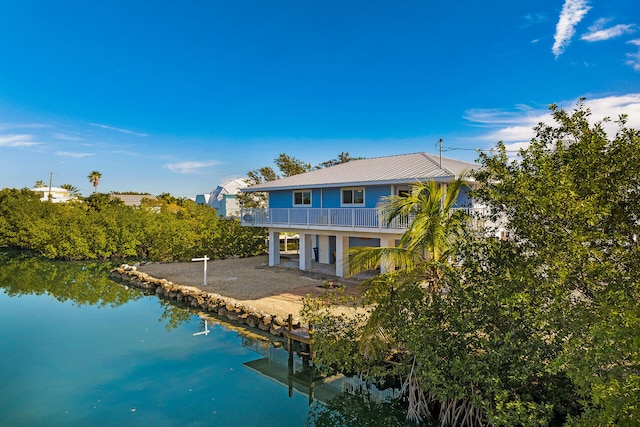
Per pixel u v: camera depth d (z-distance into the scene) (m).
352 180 17.94
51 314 15.64
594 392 4.16
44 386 9.23
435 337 6.64
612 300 4.52
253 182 42.28
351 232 17.67
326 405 8.65
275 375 9.98
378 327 7.77
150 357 11.03
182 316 15.12
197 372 10.09
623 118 5.38
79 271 25.72
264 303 14.50
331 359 8.46
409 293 7.25
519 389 6.34
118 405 8.37
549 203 5.07
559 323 5.18
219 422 7.77
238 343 12.11
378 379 8.95
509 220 6.14
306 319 11.44
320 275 19.09
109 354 11.24
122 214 32.22
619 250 4.90
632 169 5.07
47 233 31.84
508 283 6.00
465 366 6.31
